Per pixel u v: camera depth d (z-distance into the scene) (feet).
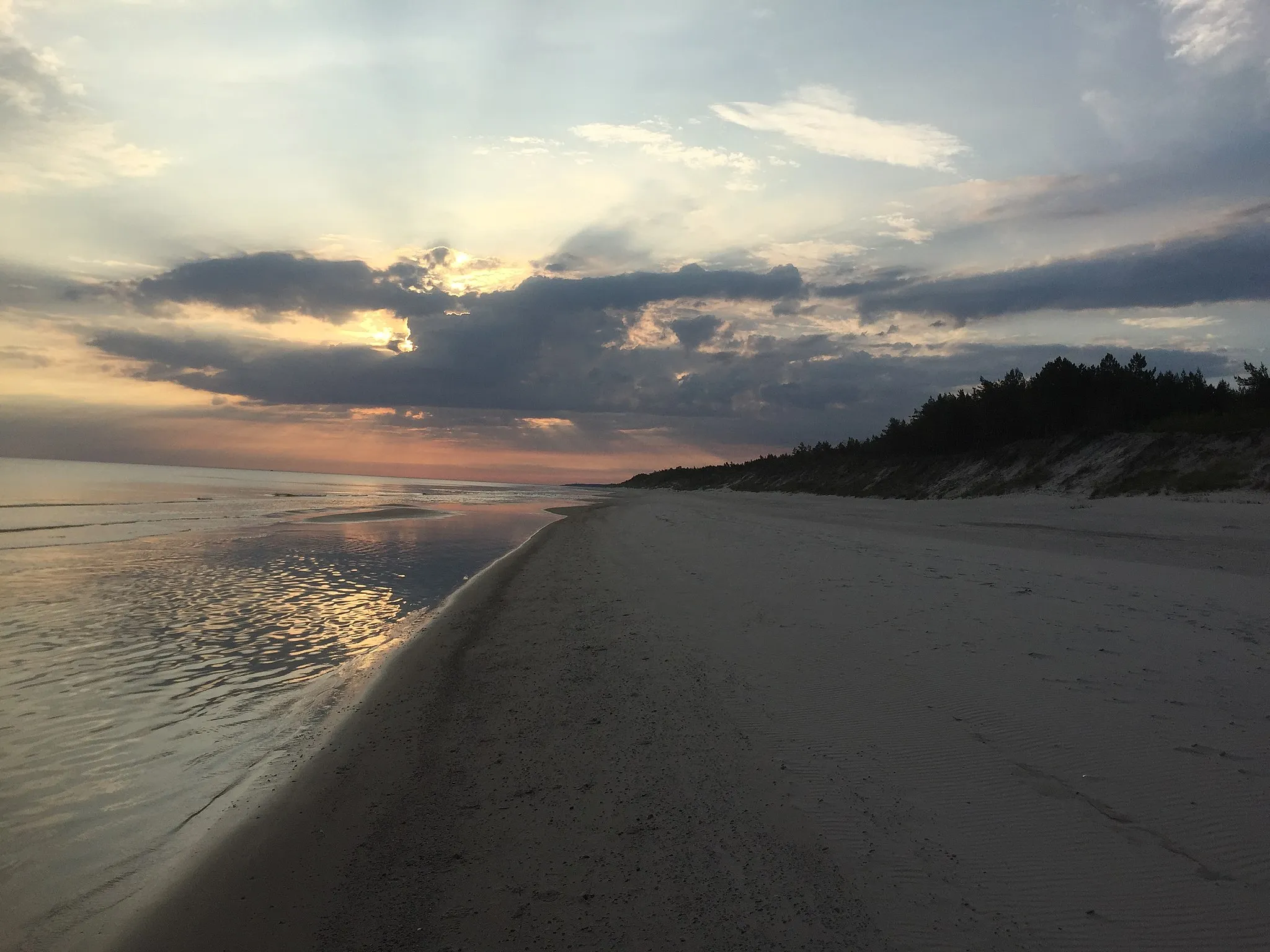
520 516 126.00
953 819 13.75
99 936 12.12
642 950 10.78
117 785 18.16
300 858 14.23
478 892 12.61
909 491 126.31
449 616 37.40
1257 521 57.72
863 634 26.81
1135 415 97.25
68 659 29.32
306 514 114.01
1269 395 83.97
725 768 16.87
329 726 21.94
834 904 11.55
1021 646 24.03
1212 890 11.07
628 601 37.81
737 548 55.67
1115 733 16.81
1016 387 123.95
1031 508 82.38
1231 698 18.71
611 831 14.47
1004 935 10.51
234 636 33.76
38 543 67.87
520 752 18.79
